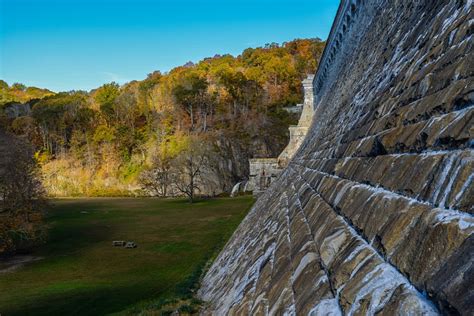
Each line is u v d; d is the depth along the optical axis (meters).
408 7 7.49
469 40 2.99
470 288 1.37
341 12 19.89
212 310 8.26
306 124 46.16
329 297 2.54
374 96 6.37
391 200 2.72
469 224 1.64
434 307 1.53
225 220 41.97
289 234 5.56
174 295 13.54
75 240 34.84
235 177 86.19
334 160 6.70
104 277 22.39
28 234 30.73
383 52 8.17
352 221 3.34
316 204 5.44
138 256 27.70
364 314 1.92
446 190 2.04
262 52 137.12
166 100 105.75
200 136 90.81
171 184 83.75
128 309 14.59
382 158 3.66
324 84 34.22
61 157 100.62
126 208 60.12
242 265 8.05
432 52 4.00
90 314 15.52
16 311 16.44
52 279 22.56
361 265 2.42
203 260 22.84
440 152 2.44
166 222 43.81
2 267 25.75
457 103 2.56
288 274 3.93
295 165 16.98
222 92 112.31
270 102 108.50
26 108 121.69
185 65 155.25
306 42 136.62
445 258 1.64
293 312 3.00
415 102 3.59
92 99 125.56
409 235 2.11
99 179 95.25
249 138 93.25
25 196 31.39
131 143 97.75
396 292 1.81
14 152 30.92
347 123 7.96
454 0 4.28
